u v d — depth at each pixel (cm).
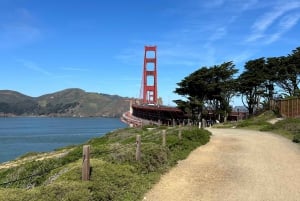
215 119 7119
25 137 8969
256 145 2298
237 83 7306
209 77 6862
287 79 7206
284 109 5222
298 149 2108
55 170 1179
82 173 949
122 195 1001
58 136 9256
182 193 1102
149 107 9406
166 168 1434
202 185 1203
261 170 1454
